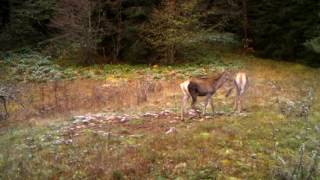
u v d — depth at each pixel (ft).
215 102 53.83
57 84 69.72
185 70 80.07
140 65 87.35
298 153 35.04
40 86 71.72
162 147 35.76
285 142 37.50
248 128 40.96
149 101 56.29
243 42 103.76
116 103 55.88
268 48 98.22
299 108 48.62
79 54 90.68
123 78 75.31
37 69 81.30
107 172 31.12
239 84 48.60
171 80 72.02
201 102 53.72
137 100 56.75
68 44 94.38
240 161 33.32
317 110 48.93
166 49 88.63
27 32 97.25
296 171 30.68
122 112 49.98
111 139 37.99
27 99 61.62
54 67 82.84
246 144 36.96
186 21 88.69
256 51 101.65
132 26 89.30
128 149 35.24
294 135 39.40
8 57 89.40
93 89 65.82
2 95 53.88
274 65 88.12
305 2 90.43
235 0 106.32
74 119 46.60
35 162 33.40
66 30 90.07
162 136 38.34
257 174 31.14
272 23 98.02
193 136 38.29
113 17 91.25
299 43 93.61
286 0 95.04
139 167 31.81
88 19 88.79
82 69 82.84
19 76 77.66
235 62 88.43
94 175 30.99
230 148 36.04
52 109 54.70
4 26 101.24
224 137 38.11
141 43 89.20
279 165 32.35
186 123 43.60
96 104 55.98
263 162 33.14
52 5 96.32
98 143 37.04
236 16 106.63
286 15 94.63
